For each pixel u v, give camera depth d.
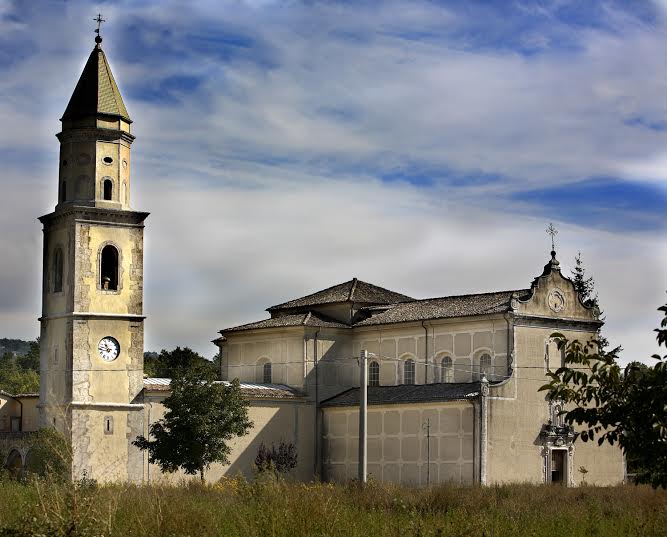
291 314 89.56
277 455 80.56
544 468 74.25
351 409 81.19
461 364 78.31
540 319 76.25
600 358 18.67
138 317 76.31
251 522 29.75
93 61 78.06
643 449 18.09
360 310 87.88
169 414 71.31
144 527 27.41
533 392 74.81
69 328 74.56
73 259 75.25
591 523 34.22
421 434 75.25
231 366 90.69
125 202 77.62
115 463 73.88
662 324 18.12
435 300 84.94
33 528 23.78
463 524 30.95
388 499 44.47
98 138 76.56
